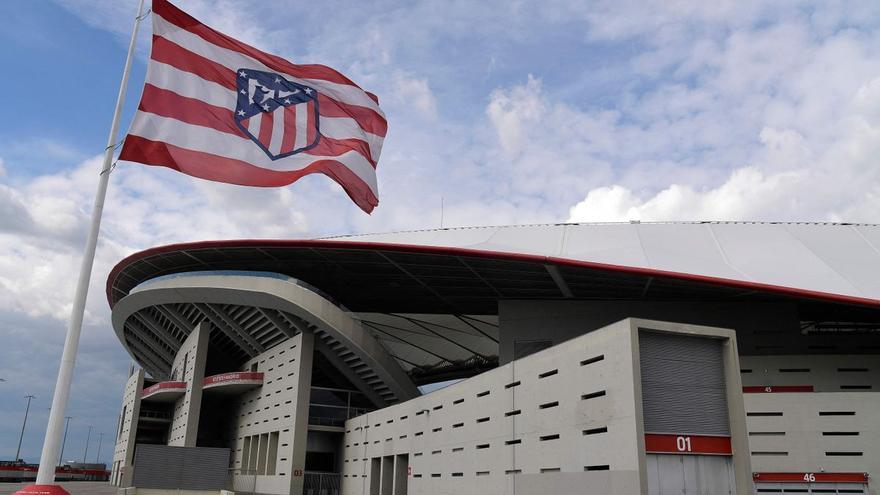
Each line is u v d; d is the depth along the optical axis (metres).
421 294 43.53
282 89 17.84
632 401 17.89
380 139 19.97
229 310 51.28
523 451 23.69
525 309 39.12
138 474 40.88
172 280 49.19
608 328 19.44
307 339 45.91
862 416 24.80
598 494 18.66
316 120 18.22
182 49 15.98
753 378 31.11
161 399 60.62
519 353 38.28
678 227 35.34
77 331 12.35
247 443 54.22
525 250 32.16
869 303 25.59
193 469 41.88
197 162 15.36
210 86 16.17
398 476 36.75
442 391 31.59
